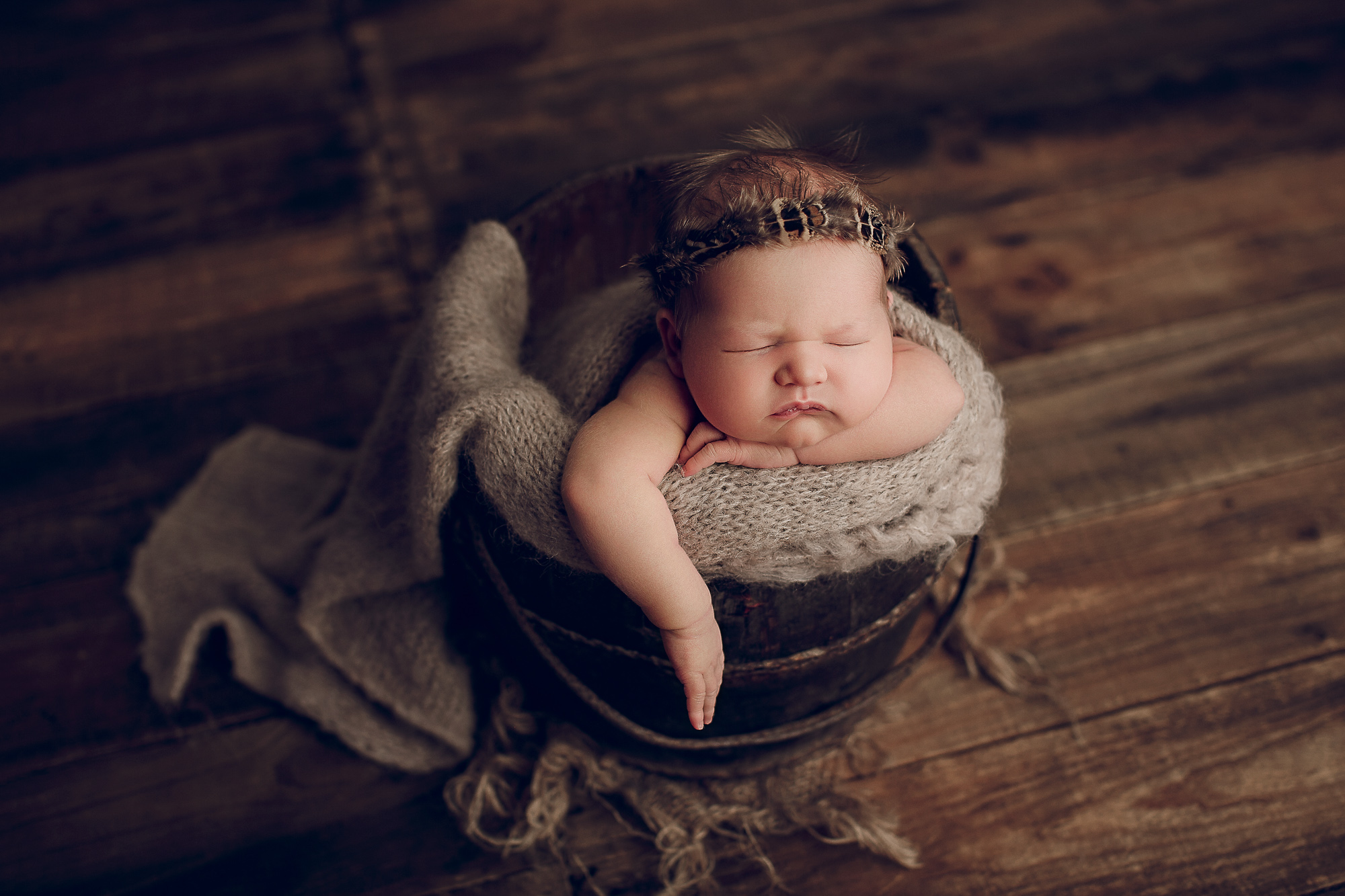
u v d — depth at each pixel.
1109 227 1.82
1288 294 1.69
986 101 2.06
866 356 0.79
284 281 1.80
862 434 0.82
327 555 1.20
